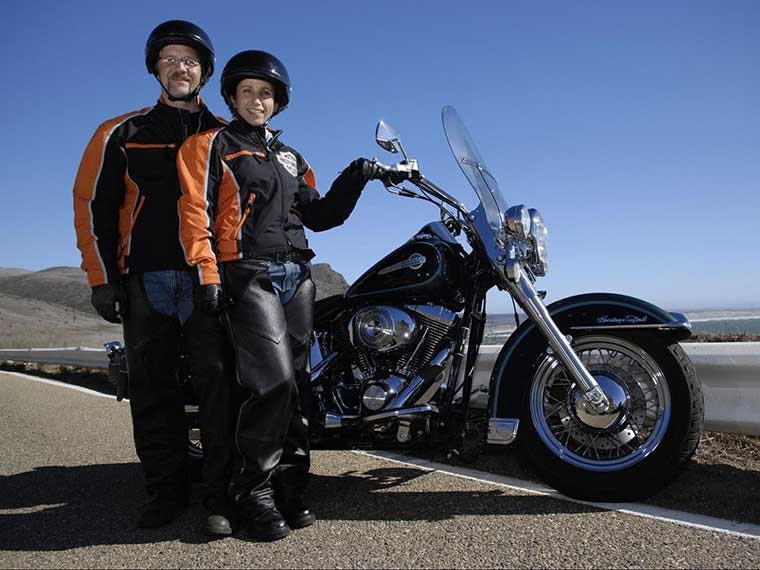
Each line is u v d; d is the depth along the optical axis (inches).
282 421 112.3
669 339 120.6
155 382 122.5
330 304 140.9
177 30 124.7
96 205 119.3
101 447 189.9
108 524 119.6
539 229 127.7
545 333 121.8
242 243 116.4
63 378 432.1
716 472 134.3
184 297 120.3
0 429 226.1
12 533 116.0
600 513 111.7
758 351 141.1
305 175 140.4
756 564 88.4
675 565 89.0
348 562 96.1
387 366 131.6
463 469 150.1
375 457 167.0
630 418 120.4
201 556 101.7
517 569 90.3
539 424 124.0
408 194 135.9
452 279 132.8
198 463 152.1
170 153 123.6
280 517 110.2
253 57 121.6
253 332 112.9
